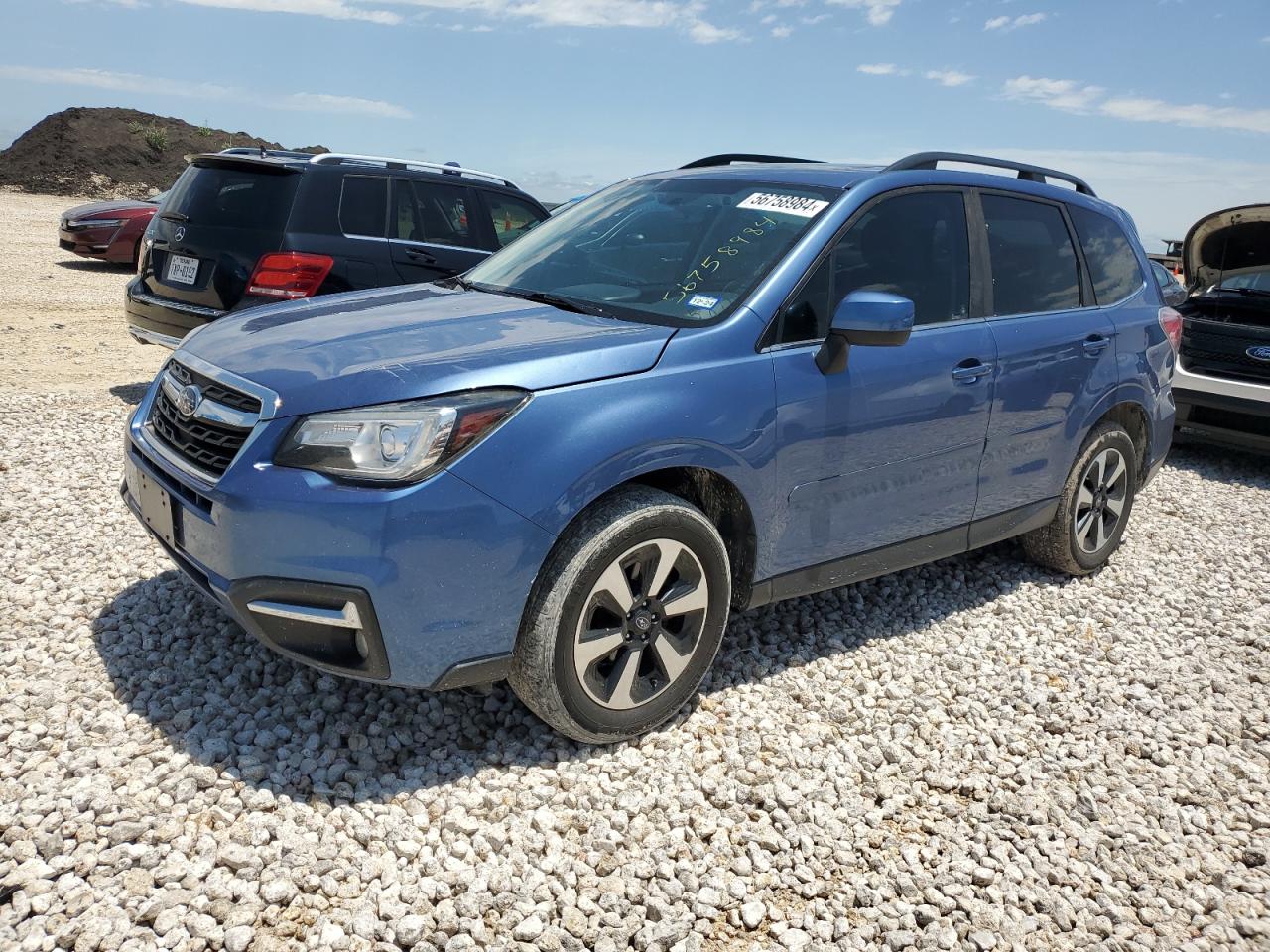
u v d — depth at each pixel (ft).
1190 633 15.38
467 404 9.32
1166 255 37.14
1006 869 9.61
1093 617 15.67
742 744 11.07
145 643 12.05
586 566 9.82
